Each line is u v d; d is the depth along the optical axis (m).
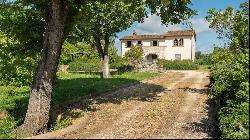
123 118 18.88
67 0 17.95
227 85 17.06
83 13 19.34
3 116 20.27
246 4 19.08
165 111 20.64
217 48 26.50
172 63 69.31
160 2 25.16
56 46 17.97
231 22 25.25
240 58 15.72
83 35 38.97
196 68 67.94
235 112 13.41
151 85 35.78
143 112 20.45
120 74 50.38
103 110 21.44
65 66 56.59
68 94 27.11
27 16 19.58
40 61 18.11
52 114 19.70
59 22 17.86
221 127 13.26
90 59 68.75
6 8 19.81
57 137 14.77
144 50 81.75
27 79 22.23
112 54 68.69
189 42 80.88
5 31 19.92
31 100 17.78
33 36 19.69
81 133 15.59
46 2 19.17
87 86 32.50
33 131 17.42
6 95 26.20
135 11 26.28
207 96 26.72
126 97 26.91
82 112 20.78
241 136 11.47
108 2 22.91
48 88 17.97
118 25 39.69
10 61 20.81
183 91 30.30
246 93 13.66
